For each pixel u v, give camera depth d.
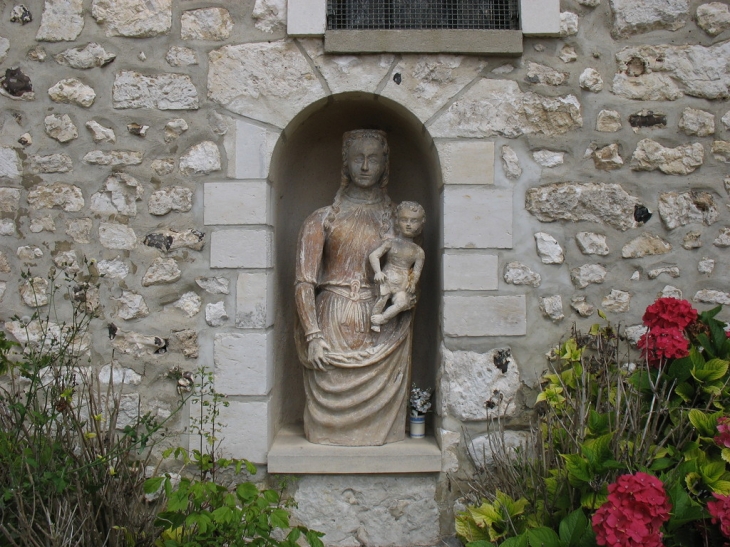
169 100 2.96
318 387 3.05
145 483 2.30
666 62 2.99
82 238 2.98
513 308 2.96
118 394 2.97
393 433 3.09
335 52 2.94
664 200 2.99
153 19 2.96
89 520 2.39
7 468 2.38
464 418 2.95
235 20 2.96
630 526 1.93
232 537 2.32
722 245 2.99
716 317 2.99
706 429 2.38
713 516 2.04
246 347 2.95
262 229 2.95
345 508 2.98
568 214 2.97
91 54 2.97
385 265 3.09
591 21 3.00
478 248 2.96
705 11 2.99
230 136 2.96
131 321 2.97
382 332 3.06
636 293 2.99
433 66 2.96
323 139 3.44
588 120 2.99
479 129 2.96
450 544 2.93
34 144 2.98
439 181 3.05
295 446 3.04
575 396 2.80
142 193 2.96
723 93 2.99
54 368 2.70
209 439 2.68
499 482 2.72
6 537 2.29
